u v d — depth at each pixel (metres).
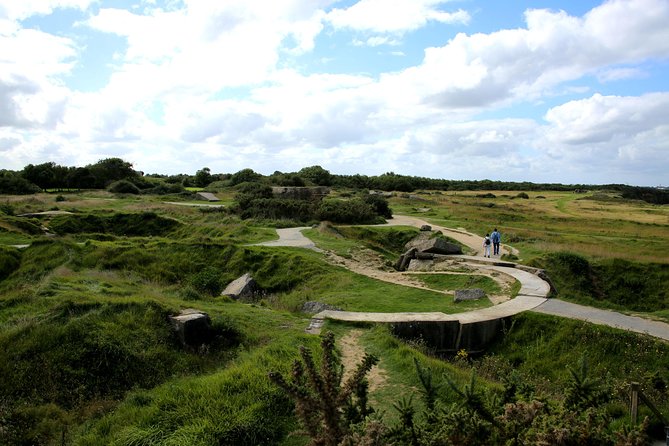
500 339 15.18
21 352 10.38
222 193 69.81
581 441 4.60
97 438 8.16
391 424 8.28
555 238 35.09
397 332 14.51
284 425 8.47
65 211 42.16
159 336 12.06
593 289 24.58
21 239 27.17
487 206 66.00
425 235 34.84
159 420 8.26
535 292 18.41
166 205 50.03
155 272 23.83
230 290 21.25
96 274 19.88
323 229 34.66
